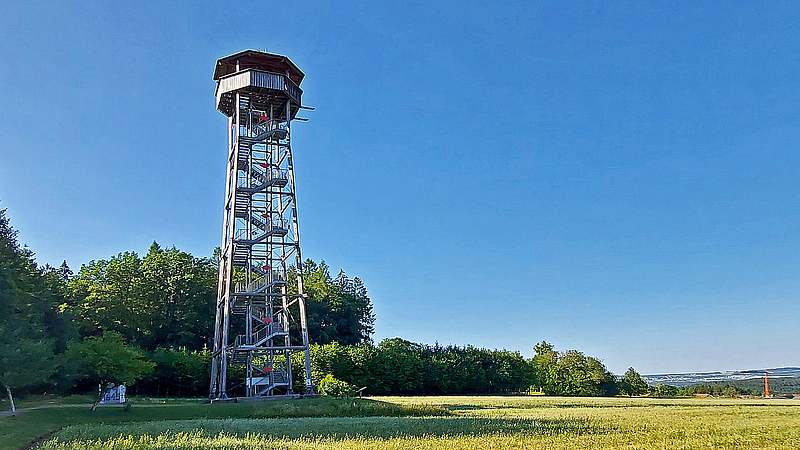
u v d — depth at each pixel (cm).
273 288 6088
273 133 6038
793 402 6253
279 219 6006
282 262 6097
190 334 8888
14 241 5766
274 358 6888
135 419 4181
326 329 10381
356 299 11525
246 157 6169
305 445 2542
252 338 6069
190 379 7288
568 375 9675
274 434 2973
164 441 2700
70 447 2608
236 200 5912
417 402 5728
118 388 5531
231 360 5809
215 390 5838
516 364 10325
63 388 5559
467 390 9594
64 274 10656
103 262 9288
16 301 4859
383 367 8675
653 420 3731
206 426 3409
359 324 11219
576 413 4438
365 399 5962
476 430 3102
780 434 2942
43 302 6228
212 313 9338
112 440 2741
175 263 9356
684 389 10212
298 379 7038
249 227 5853
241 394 6962
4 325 4331
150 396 7056
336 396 5912
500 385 10050
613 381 9844
